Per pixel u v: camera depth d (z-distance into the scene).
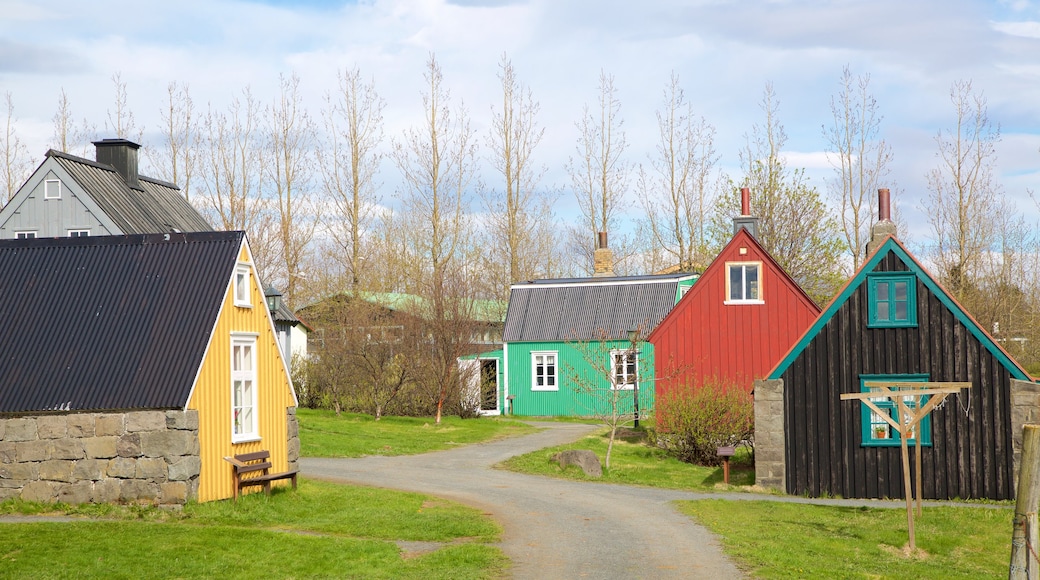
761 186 51.12
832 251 49.91
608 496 21.70
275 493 19.59
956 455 24.05
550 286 47.47
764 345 33.53
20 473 17.55
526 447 30.55
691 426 28.69
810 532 18.00
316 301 59.91
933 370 24.28
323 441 29.03
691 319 34.06
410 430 34.31
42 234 32.03
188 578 13.18
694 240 61.28
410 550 15.44
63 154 32.50
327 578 13.35
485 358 47.00
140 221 32.91
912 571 14.88
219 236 19.86
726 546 15.93
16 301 19.20
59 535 15.05
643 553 15.34
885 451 24.31
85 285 19.36
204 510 17.31
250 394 20.14
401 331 39.44
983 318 50.81
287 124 62.69
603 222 65.81
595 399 43.16
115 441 17.41
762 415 24.72
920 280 24.56
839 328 24.77
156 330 18.39
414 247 63.09
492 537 16.50
